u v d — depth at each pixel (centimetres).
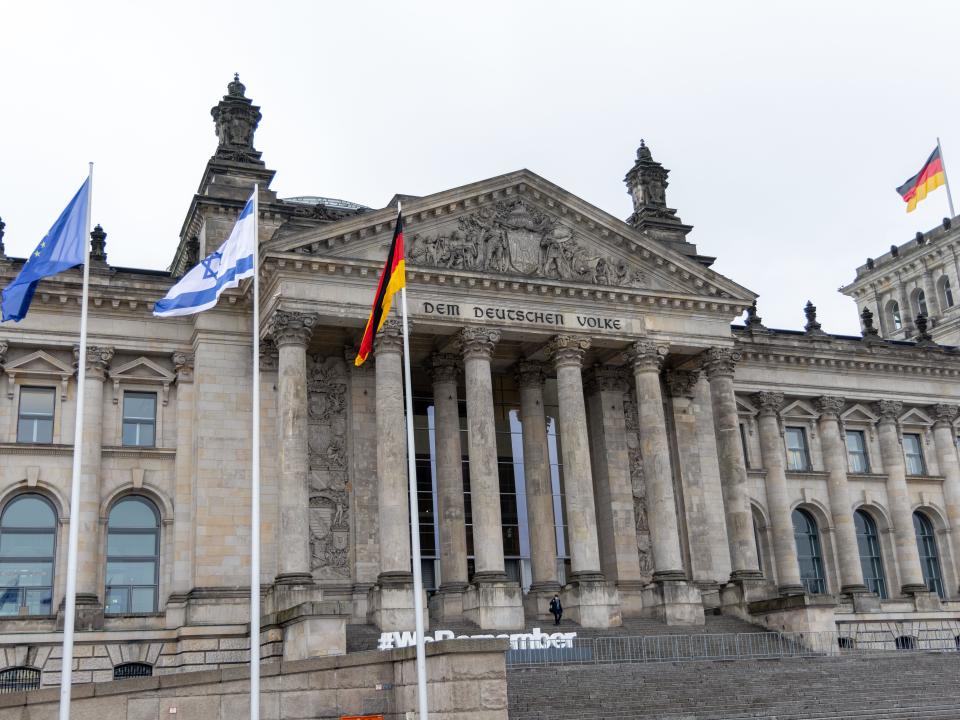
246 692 4416
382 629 6494
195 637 6612
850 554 9169
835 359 9562
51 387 7212
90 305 7275
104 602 6944
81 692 4291
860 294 12138
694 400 8469
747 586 7612
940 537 9875
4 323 7081
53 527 7006
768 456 9094
